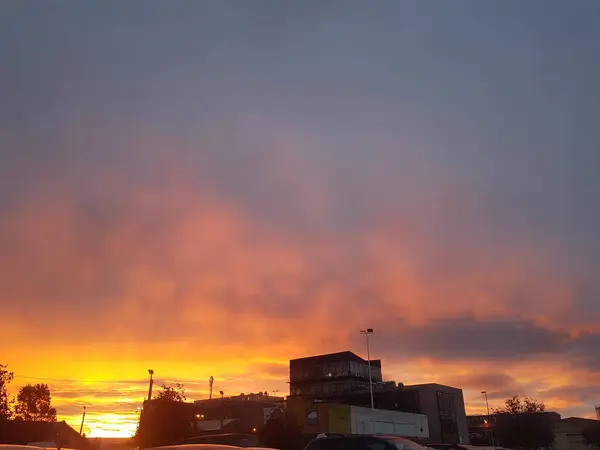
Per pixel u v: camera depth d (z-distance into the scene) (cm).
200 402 8981
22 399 6988
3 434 5334
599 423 10925
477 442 10269
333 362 9375
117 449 7775
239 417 7812
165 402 5328
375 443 1205
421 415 7375
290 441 5300
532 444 8469
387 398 8481
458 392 9062
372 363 9925
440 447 2602
